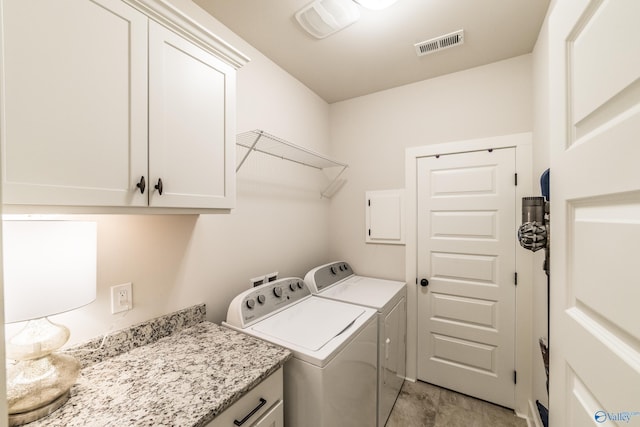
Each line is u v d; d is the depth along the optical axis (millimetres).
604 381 521
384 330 1766
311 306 1737
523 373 1941
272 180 2053
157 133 971
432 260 2279
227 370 1009
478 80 2102
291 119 2227
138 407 807
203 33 1109
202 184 1137
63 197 746
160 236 1327
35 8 701
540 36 1667
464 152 2150
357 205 2613
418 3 1478
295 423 1204
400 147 2404
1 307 452
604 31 541
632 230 454
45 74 716
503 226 2025
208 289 1561
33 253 716
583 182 608
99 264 1106
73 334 1031
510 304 2006
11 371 792
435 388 2229
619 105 495
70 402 828
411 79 2293
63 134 748
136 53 912
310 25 1657
